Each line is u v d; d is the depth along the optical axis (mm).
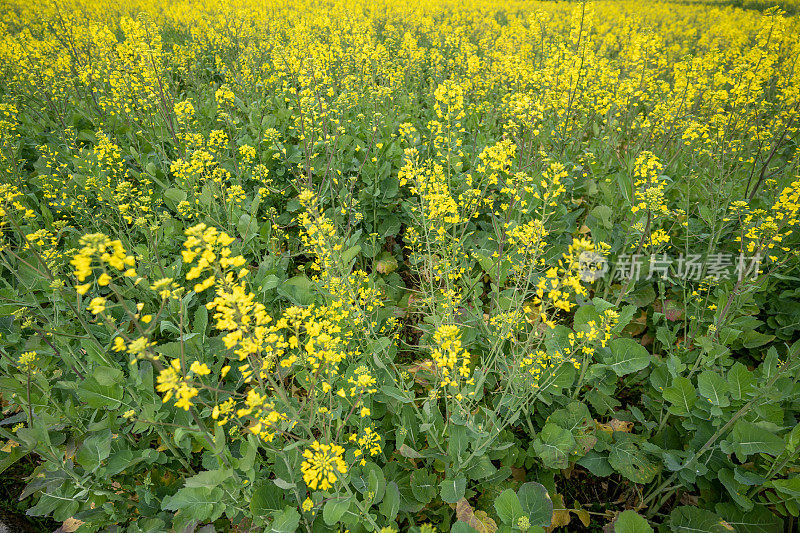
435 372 2639
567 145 5332
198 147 4449
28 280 3201
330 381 2207
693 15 18859
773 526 2328
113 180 4664
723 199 4172
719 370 3068
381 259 4273
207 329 3238
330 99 5168
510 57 5840
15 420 2709
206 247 1663
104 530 2475
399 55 8461
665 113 5375
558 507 2672
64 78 6723
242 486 2215
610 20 15719
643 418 2896
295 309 2002
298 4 14781
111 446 2625
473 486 2689
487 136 5391
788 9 15539
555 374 2809
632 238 3688
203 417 2660
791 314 3607
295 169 4730
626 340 2705
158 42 5777
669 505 2779
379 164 4613
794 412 2986
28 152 5516
